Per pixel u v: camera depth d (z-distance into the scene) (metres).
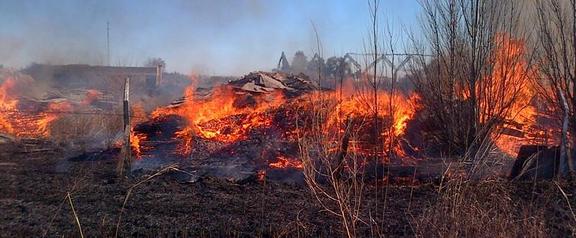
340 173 5.98
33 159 10.02
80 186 7.57
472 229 5.09
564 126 8.27
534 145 8.76
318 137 5.84
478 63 8.74
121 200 6.93
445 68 8.99
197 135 10.45
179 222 6.09
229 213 6.46
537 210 5.79
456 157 7.72
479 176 6.04
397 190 7.34
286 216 6.28
